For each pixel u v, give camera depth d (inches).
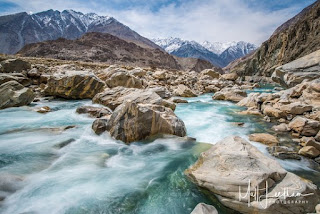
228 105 712.4
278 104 532.4
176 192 207.9
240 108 657.0
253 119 507.2
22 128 385.7
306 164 266.7
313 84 519.8
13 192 194.2
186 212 184.4
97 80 692.1
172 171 246.2
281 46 2829.7
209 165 213.8
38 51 5255.9
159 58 7327.8
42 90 702.5
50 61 1745.8
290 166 262.4
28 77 808.9
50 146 298.5
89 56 5438.0
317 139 321.4
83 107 505.4
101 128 356.2
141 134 332.8
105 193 203.2
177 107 663.8
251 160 192.5
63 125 415.5
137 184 219.8
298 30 2600.9
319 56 740.0
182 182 222.7
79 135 353.7
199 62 7765.8
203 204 164.9
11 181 206.1
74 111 533.6
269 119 486.6
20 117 461.7
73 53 5438.0
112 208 184.5
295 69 782.5
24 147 294.5
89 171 241.6
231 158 201.2
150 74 1425.9
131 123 331.0
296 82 761.0
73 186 211.2
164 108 420.8
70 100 669.3
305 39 2481.5
